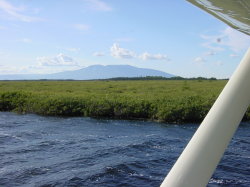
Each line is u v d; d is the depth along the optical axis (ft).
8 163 46.96
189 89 167.12
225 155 50.29
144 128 77.71
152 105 96.73
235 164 45.65
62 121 88.48
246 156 49.85
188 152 6.09
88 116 99.66
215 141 6.07
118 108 97.86
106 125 82.17
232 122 6.18
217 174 41.39
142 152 53.31
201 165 5.98
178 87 185.88
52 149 55.62
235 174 41.47
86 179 40.19
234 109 6.20
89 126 80.02
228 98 6.25
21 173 42.47
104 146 57.57
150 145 58.18
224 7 6.51
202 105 93.40
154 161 47.93
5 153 52.49
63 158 49.96
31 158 49.80
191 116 89.04
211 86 192.03
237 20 7.32
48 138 64.39
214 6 6.63
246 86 6.25
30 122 85.25
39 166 45.50
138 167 44.91
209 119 6.21
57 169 44.39
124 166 45.11
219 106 6.25
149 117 94.48
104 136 66.95
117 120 91.97
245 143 58.80
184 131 73.26
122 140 62.75
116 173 42.42
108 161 47.96
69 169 44.37
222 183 38.32
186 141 61.77
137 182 39.17
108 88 184.03
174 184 5.93
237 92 6.24
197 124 85.30
